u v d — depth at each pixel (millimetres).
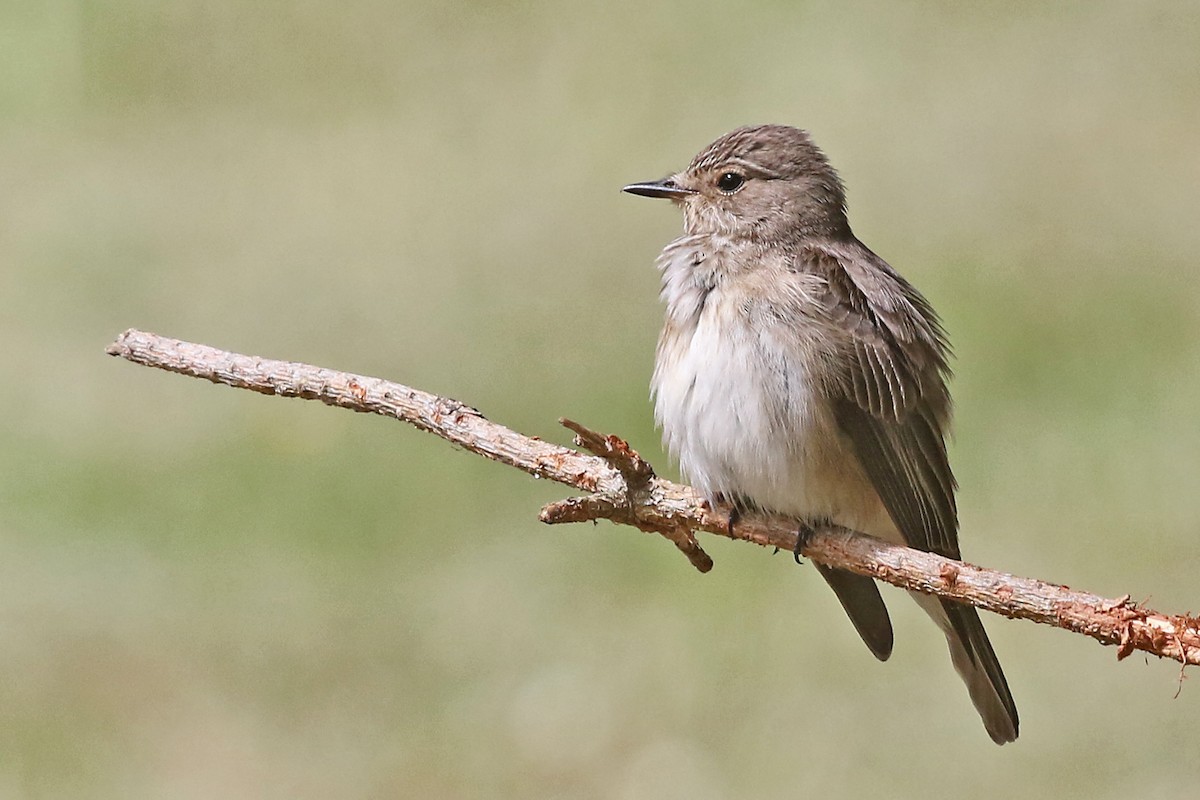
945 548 8867
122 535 14391
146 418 15734
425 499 14508
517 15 22562
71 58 21969
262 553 14117
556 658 13016
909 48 21219
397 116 20688
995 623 12914
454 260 17859
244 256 18078
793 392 8273
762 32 21734
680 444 8523
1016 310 16203
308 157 19984
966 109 19844
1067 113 19734
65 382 16219
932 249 17234
